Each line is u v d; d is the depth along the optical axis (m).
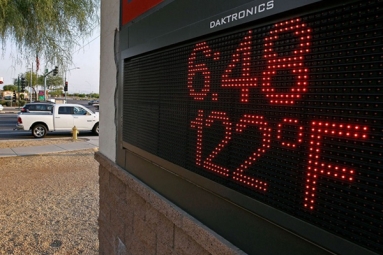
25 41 9.62
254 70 1.33
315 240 1.06
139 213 2.64
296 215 1.13
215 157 1.58
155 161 2.24
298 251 1.16
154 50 2.26
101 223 3.73
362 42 0.92
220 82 1.54
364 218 0.91
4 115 33.62
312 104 1.07
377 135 0.88
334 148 1.00
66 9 9.65
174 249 2.07
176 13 2.01
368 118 0.90
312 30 1.07
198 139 1.73
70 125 17.84
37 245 4.80
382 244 0.86
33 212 6.17
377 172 0.88
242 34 1.40
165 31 2.15
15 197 7.03
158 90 2.21
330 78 1.01
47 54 9.91
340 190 0.98
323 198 1.03
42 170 9.62
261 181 1.29
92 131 18.80
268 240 1.30
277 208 1.21
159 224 2.28
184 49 1.88
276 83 1.22
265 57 1.27
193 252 1.85
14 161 10.77
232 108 1.46
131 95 2.75
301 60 1.11
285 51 1.18
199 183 1.71
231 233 1.52
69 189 7.73
